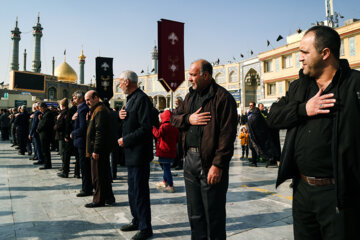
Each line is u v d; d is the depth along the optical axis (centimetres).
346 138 125
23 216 346
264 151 684
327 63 139
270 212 360
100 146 371
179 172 660
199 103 214
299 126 147
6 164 763
